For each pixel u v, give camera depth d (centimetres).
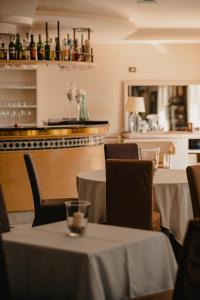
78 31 1053
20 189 807
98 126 870
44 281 335
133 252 343
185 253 291
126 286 339
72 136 834
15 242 347
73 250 324
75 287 321
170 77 1307
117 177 529
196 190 486
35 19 921
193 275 291
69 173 838
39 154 813
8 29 869
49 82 1255
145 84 1298
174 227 584
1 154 797
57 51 893
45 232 373
